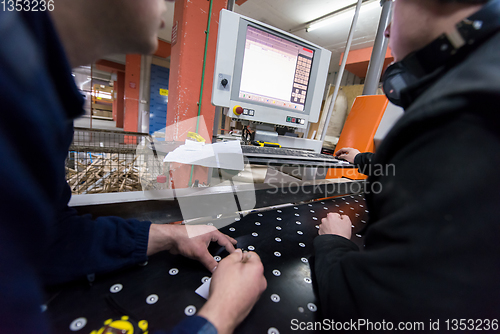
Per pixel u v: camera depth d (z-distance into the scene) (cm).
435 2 26
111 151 95
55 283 31
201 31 162
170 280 37
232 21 88
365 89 181
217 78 92
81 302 31
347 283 26
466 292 18
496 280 18
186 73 163
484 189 18
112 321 28
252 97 101
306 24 496
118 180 97
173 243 41
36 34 18
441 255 19
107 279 35
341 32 490
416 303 19
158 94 666
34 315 19
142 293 34
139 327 28
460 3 24
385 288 21
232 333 28
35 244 21
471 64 21
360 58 548
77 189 88
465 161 19
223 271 33
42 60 19
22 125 17
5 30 15
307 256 49
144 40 29
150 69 620
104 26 24
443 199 19
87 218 38
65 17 22
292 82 108
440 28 26
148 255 40
